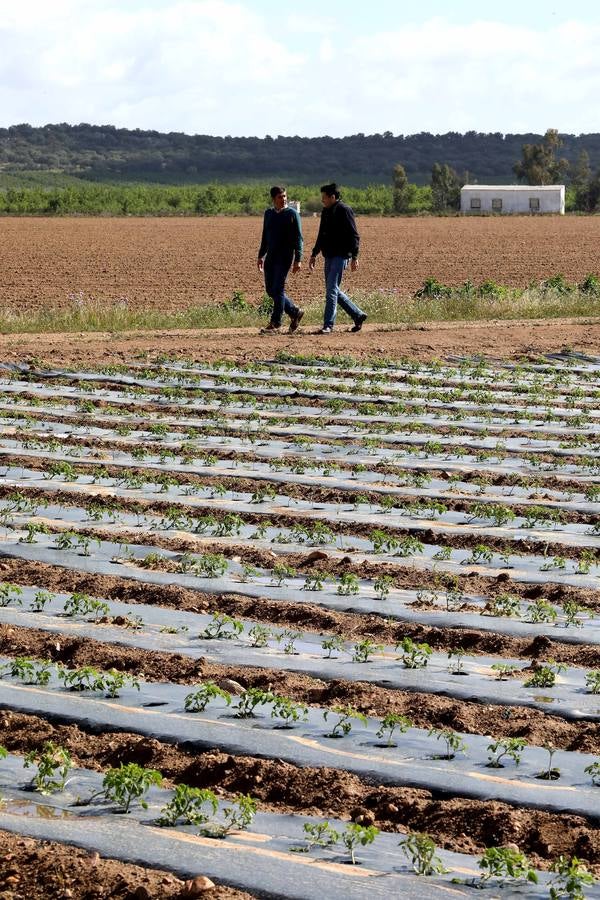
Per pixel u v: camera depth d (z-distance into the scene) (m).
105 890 5.46
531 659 8.48
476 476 13.63
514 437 15.97
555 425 16.75
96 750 7.02
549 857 5.86
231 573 10.28
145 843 5.82
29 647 8.56
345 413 17.45
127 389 19.12
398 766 6.71
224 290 43.31
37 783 6.49
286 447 15.12
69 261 59.25
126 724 7.27
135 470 13.80
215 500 12.63
